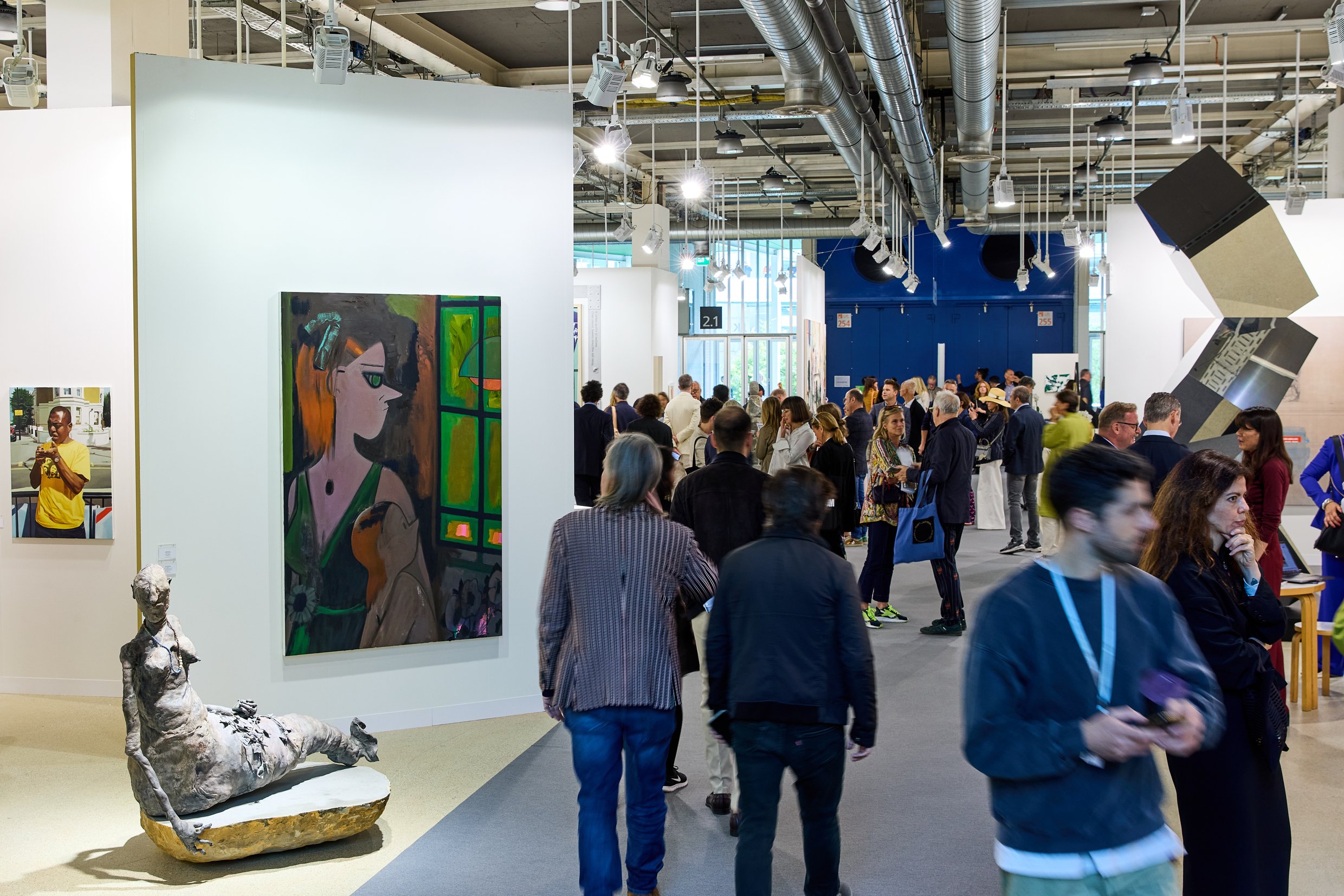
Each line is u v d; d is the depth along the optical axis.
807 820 2.91
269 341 5.12
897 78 8.42
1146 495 1.86
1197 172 6.54
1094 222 19.80
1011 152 16.27
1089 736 1.75
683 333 23.30
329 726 4.22
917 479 7.38
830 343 23.81
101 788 4.61
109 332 6.15
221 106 5.03
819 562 2.91
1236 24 10.41
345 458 5.18
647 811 3.16
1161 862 1.80
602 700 3.03
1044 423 10.74
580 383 15.20
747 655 2.87
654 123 13.25
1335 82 6.36
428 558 5.36
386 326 5.25
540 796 4.39
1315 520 5.90
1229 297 6.83
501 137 5.55
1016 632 1.85
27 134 6.21
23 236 6.21
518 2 9.41
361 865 3.71
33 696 6.23
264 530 5.11
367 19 9.60
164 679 3.61
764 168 17.94
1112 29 10.67
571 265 5.72
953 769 4.66
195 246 5.00
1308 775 4.51
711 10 10.16
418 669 5.41
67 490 6.18
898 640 7.18
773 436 9.49
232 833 3.63
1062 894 1.77
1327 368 9.04
